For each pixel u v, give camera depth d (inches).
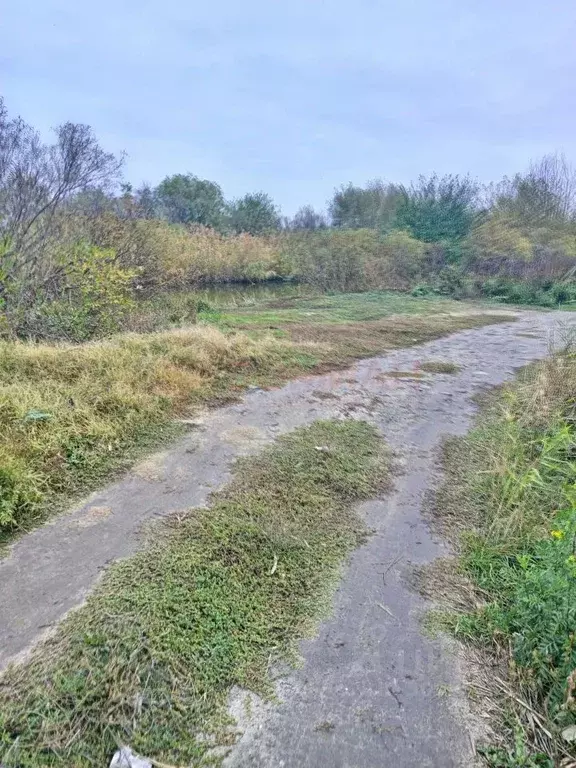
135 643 60.9
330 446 126.4
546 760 51.7
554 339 289.1
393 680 60.9
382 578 79.6
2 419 111.3
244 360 188.2
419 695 59.2
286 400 159.6
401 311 402.3
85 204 296.0
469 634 68.8
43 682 55.1
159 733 52.1
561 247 601.3
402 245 631.2
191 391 152.6
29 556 77.0
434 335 297.0
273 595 73.4
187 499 96.7
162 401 140.1
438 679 61.5
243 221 806.5
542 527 90.9
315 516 95.3
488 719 56.7
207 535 84.9
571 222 656.4
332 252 596.4
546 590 64.7
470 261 629.9
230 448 121.0
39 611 65.3
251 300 457.1
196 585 72.7
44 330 192.1
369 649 65.4
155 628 63.7
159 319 247.4
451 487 111.2
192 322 259.9
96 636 61.2
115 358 153.9
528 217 648.4
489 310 442.6
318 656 63.7
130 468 107.3
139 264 336.5
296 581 77.0
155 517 89.5
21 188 230.4
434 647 66.4
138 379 147.3
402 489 109.2
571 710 54.5
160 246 404.8
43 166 242.4
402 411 158.2
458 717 56.7
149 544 81.4
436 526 95.6
